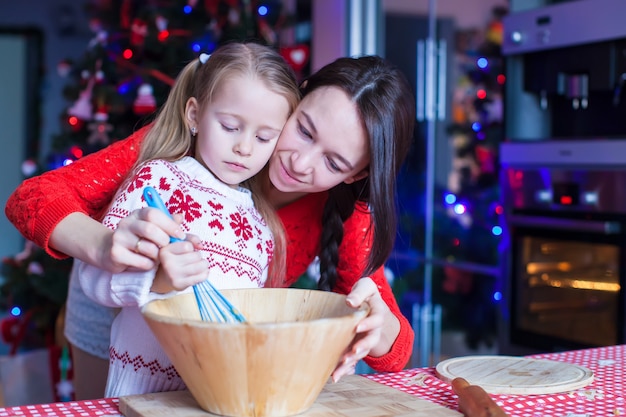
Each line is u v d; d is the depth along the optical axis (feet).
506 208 9.82
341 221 4.59
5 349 13.35
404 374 3.61
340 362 3.13
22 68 19.39
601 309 8.58
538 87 9.58
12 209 3.72
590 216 8.73
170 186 3.71
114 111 10.96
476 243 13.15
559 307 9.14
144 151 4.10
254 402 2.76
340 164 3.94
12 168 19.42
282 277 4.43
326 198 4.80
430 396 3.24
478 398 2.87
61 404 3.07
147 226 2.96
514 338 9.72
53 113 19.53
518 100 9.82
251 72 3.79
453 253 13.58
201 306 3.05
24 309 10.84
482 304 13.03
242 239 3.84
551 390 3.26
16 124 19.42
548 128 9.96
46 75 19.52
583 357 3.96
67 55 19.58
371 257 4.21
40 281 10.02
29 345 12.55
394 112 3.96
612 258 8.43
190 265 2.98
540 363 3.72
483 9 12.79
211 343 2.63
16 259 10.85
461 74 13.28
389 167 3.99
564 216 9.04
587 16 8.74
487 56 12.77
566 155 9.01
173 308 3.04
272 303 3.28
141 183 3.69
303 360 2.72
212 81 3.81
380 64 4.08
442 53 13.64
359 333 3.16
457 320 13.39
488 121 12.84
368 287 3.09
